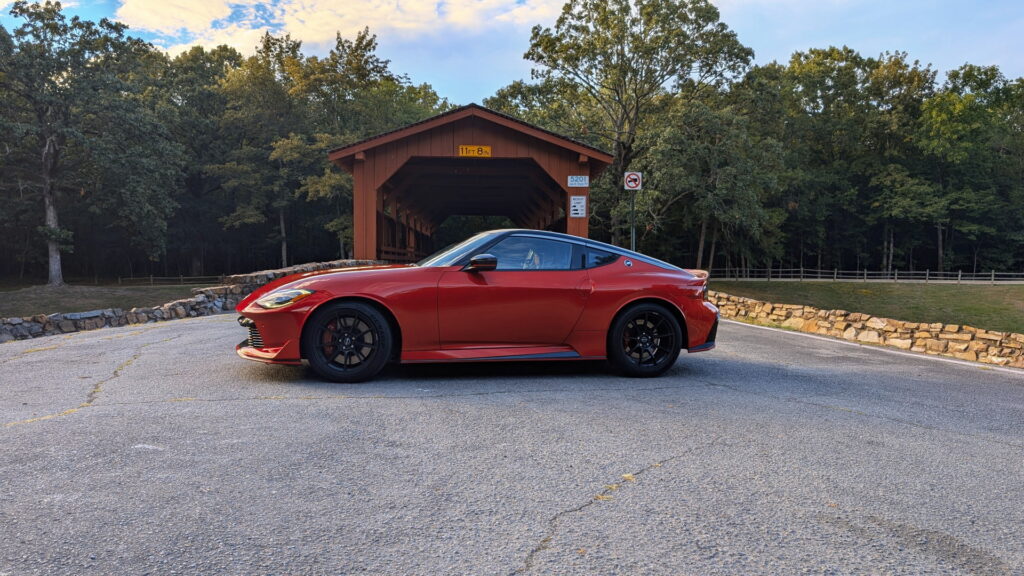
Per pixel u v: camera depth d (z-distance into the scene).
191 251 49.19
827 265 56.72
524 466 2.63
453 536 1.95
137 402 3.67
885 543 1.96
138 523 2.00
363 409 3.57
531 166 17.11
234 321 8.33
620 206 29.42
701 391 4.33
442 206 30.05
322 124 46.88
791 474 2.60
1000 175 52.62
